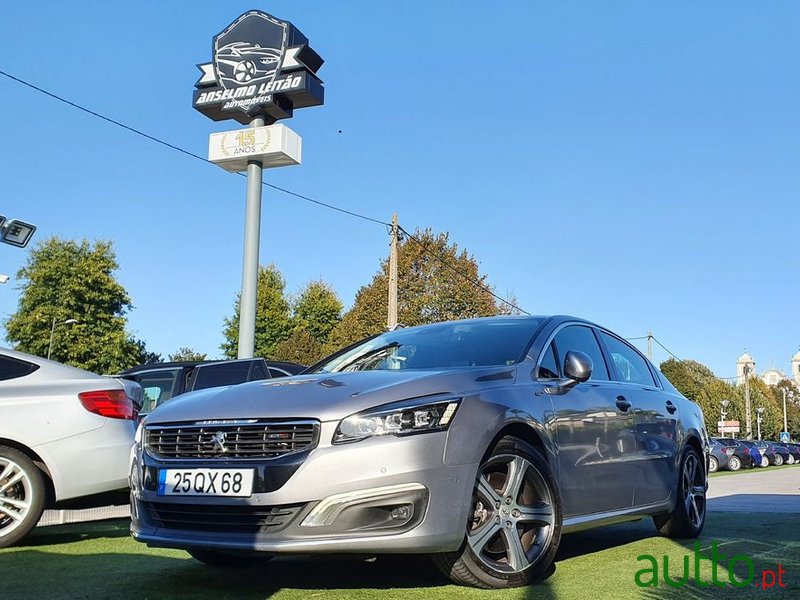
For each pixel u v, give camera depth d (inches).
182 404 150.5
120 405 219.8
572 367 170.1
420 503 128.7
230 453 135.1
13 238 799.7
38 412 207.0
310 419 130.9
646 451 198.8
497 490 145.4
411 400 135.2
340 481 126.5
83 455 209.2
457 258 1246.3
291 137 644.7
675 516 215.8
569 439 164.9
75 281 2166.6
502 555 144.7
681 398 236.7
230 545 129.7
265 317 2417.6
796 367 5575.8
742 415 2938.0
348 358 195.0
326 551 125.2
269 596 134.8
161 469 140.4
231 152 644.1
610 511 179.8
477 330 188.5
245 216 642.2
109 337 2180.1
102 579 152.9
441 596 134.6
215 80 660.7
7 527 201.3
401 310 1210.6
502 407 146.7
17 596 136.0
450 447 133.6
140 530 142.9
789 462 1621.6
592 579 151.7
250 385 154.3
